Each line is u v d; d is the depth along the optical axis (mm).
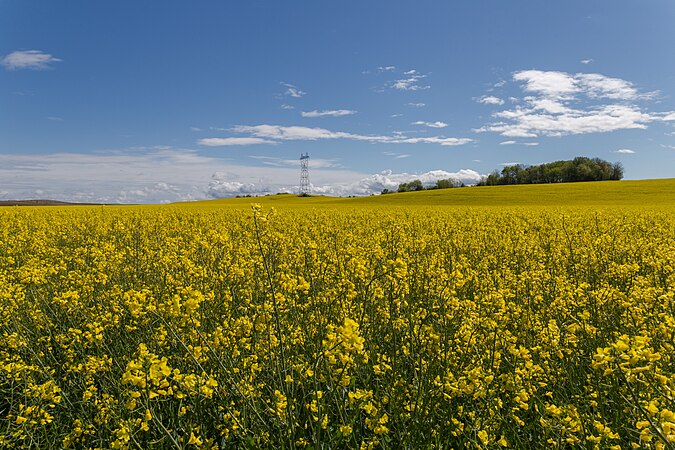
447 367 3844
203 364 4395
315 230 14695
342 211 28125
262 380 4332
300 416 3910
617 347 2504
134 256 8203
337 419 3818
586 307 5695
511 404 3838
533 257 10250
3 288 5531
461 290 6734
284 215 22891
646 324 4383
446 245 11844
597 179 102875
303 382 4051
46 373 4457
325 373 3812
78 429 3662
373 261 5715
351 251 7457
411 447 3271
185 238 12969
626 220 18750
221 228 15086
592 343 4578
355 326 2885
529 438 3596
